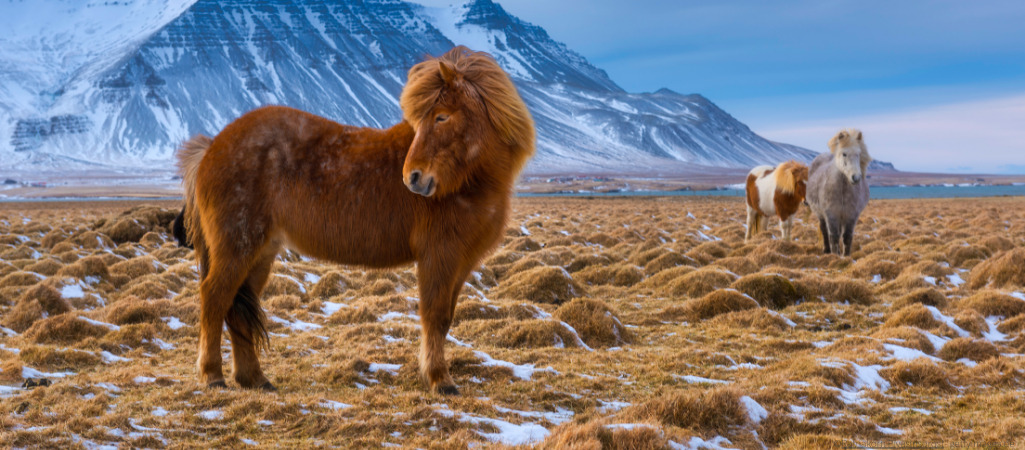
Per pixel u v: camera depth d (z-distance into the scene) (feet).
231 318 21.58
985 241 62.34
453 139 19.54
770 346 30.37
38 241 81.35
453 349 26.61
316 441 17.24
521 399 21.53
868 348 28.50
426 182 19.22
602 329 31.94
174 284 45.14
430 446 16.61
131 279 46.85
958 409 21.44
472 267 21.53
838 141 52.37
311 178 20.68
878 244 64.44
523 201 265.75
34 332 30.19
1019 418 19.76
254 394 20.44
